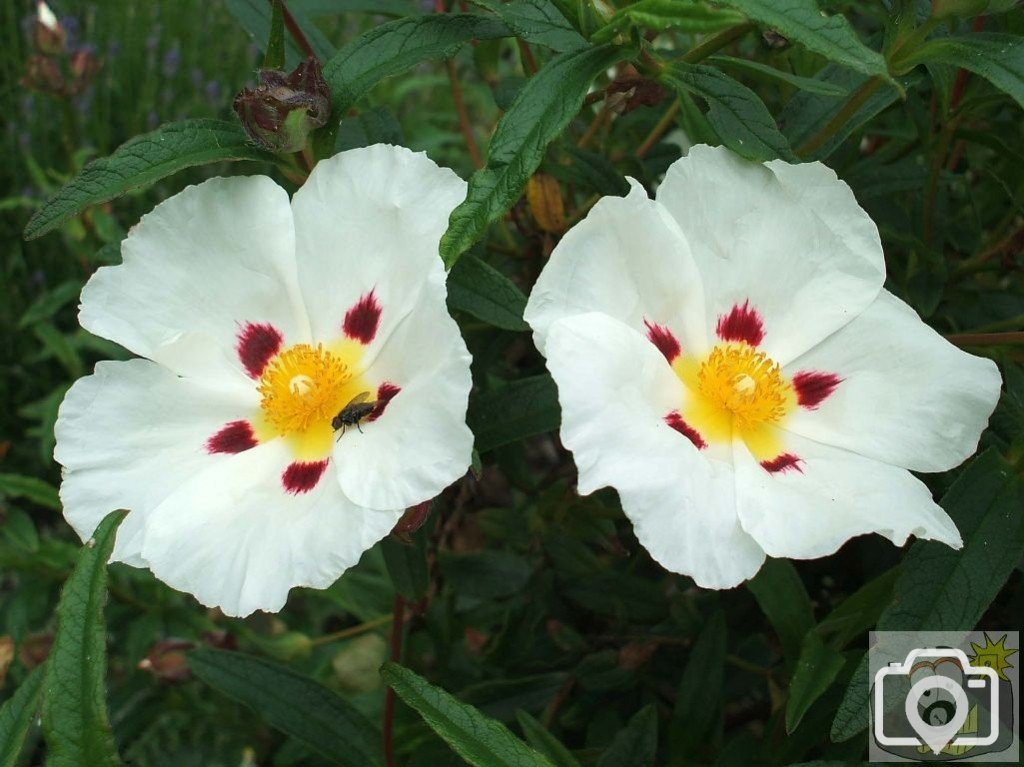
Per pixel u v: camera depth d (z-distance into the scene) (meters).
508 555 0.28
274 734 0.33
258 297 0.18
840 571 0.25
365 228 0.17
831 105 0.20
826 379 0.17
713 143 0.19
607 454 0.15
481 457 0.26
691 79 0.17
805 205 0.17
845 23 0.14
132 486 0.17
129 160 0.17
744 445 0.17
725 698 0.25
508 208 0.15
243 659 0.22
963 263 0.25
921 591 0.16
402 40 0.18
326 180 0.17
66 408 0.17
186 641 0.28
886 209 0.25
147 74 0.56
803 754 0.20
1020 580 0.22
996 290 0.25
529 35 0.17
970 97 0.21
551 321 0.16
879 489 0.16
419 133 0.52
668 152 0.27
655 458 0.15
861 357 0.17
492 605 0.29
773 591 0.20
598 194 0.23
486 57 0.26
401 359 0.17
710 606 0.26
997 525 0.17
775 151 0.17
